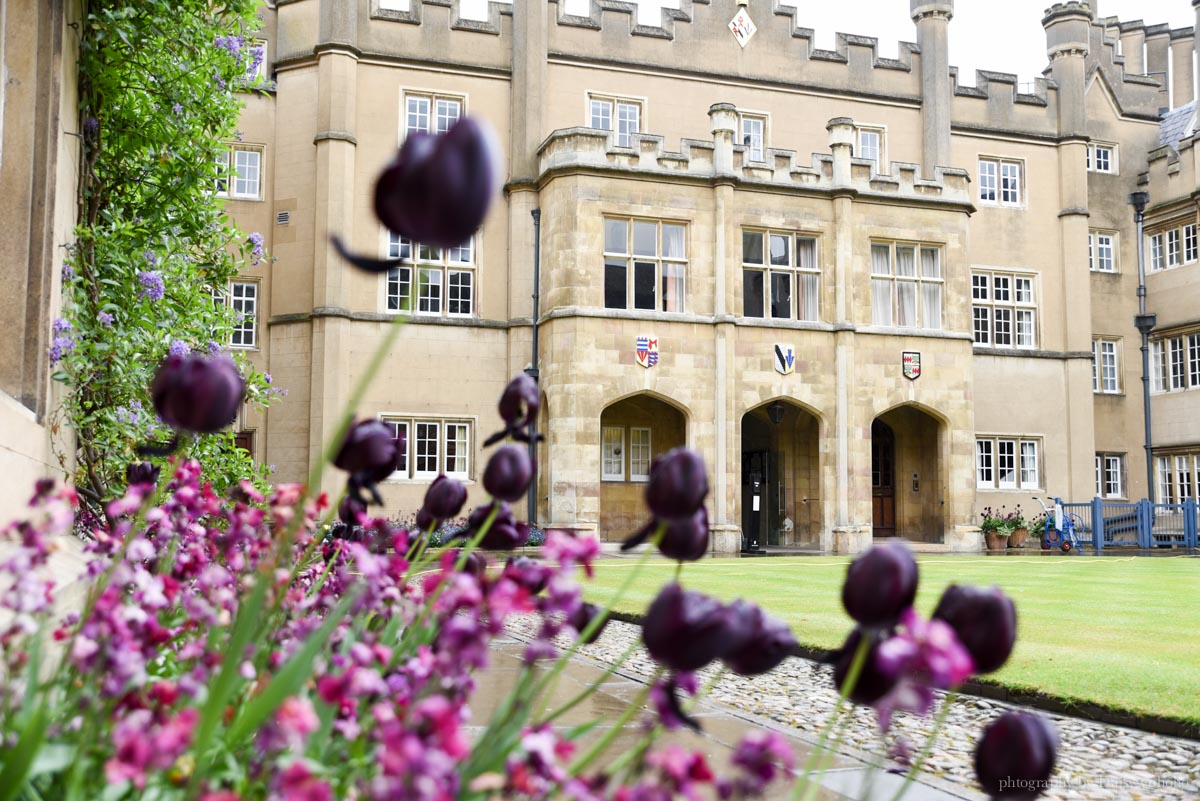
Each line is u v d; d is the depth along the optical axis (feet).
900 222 70.03
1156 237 89.30
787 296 68.54
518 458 5.75
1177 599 31.07
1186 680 16.65
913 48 82.23
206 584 5.93
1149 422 85.30
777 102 78.38
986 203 83.41
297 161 67.56
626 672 17.83
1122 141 90.12
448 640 4.39
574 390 61.67
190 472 7.26
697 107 76.23
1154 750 13.01
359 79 68.59
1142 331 86.53
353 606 5.82
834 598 29.94
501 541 5.82
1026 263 83.82
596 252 63.41
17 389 14.97
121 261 19.76
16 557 4.91
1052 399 82.69
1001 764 3.80
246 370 24.67
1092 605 29.12
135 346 18.52
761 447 76.79
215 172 23.66
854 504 66.18
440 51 70.38
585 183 63.62
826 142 79.51
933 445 74.02
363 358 66.13
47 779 5.05
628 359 62.85
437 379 67.15
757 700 16.02
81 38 19.36
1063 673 17.33
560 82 72.69
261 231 67.51
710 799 8.09
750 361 65.57
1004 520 75.05
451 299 69.05
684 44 76.18
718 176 65.62
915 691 3.60
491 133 3.64
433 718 3.54
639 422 71.10
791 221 67.77
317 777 4.62
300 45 68.08
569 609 4.55
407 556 7.14
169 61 21.42
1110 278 88.33
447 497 7.00
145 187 22.97
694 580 36.99
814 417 73.61
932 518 73.77
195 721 3.64
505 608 4.33
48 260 15.46
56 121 15.78
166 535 6.99
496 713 4.68
